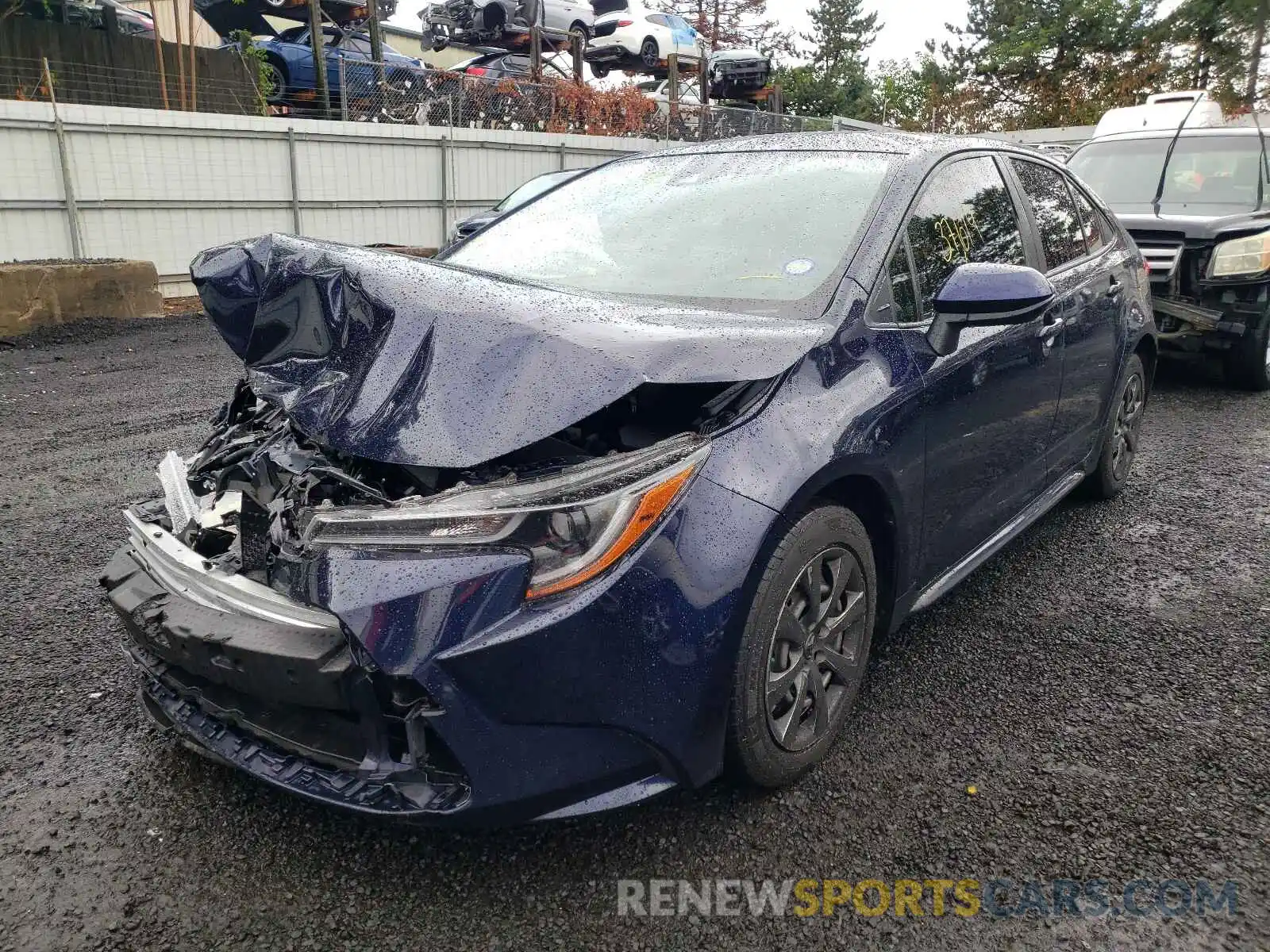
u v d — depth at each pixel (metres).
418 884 2.12
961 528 3.08
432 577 1.83
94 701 2.88
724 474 2.12
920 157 3.13
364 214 14.92
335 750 2.01
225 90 14.12
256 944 1.95
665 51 22.14
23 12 13.28
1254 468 5.35
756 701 2.23
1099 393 4.16
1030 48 34.19
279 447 2.41
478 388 2.02
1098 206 4.50
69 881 2.13
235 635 1.97
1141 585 3.77
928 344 2.73
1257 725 2.77
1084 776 2.52
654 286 2.83
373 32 16.61
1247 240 6.76
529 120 17.33
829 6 52.16
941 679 3.03
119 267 10.35
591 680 1.91
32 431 5.98
